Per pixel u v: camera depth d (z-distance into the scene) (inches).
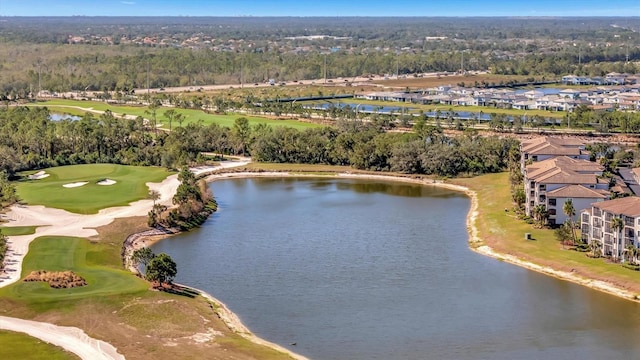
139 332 5511.8
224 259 7440.9
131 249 7805.1
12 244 7490.2
